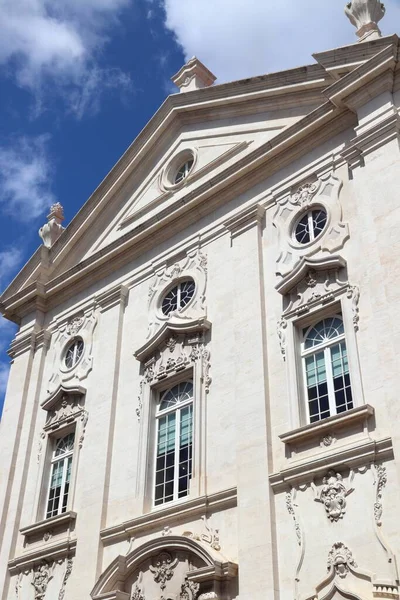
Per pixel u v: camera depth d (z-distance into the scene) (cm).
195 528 1570
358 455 1347
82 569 1742
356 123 1734
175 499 1678
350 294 1530
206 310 1847
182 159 2245
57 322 2330
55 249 2464
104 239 2345
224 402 1670
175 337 1873
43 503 2012
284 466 1465
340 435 1412
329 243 1642
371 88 1673
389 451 1316
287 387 1556
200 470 1628
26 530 1959
